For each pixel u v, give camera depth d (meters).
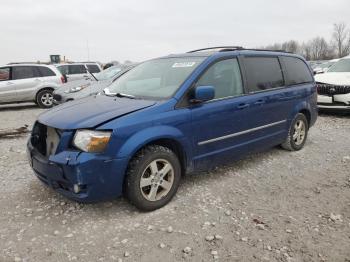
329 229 3.61
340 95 9.38
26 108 13.71
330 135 7.61
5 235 3.53
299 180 4.93
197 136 4.34
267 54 5.63
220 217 3.86
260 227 3.64
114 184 3.66
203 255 3.19
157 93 4.41
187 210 4.02
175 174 4.14
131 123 3.74
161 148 3.99
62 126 3.70
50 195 4.43
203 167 4.56
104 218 3.85
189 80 4.36
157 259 3.14
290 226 3.66
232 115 4.73
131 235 3.52
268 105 5.35
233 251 3.25
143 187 3.91
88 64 17.20
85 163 3.47
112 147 3.60
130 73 5.35
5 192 4.54
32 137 4.21
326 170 5.33
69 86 9.86
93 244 3.37
